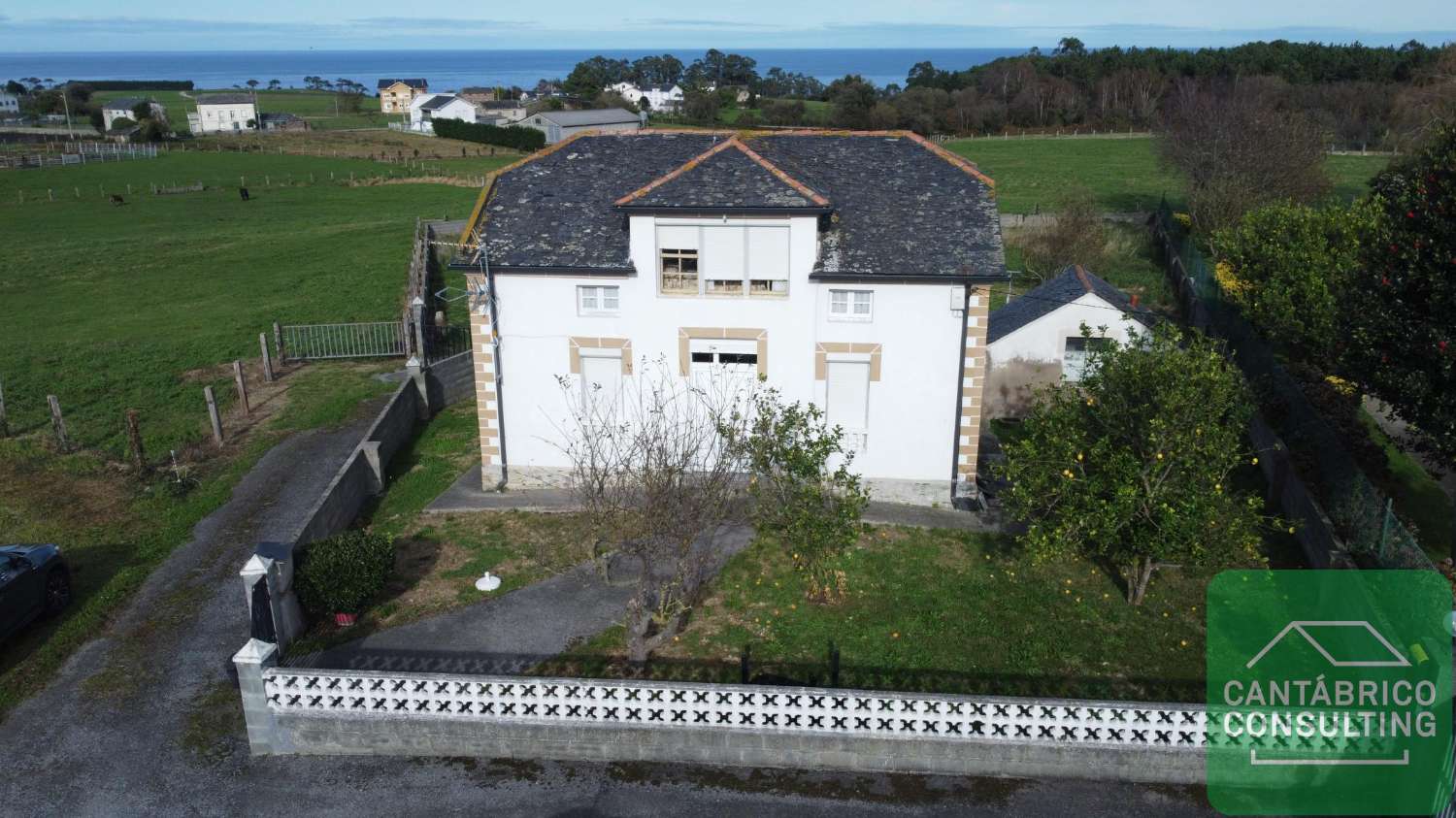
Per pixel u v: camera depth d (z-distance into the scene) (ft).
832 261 71.92
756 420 64.23
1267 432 78.95
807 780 46.14
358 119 547.90
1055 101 383.86
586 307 75.15
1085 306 91.71
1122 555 59.21
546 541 69.82
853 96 384.06
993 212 76.13
